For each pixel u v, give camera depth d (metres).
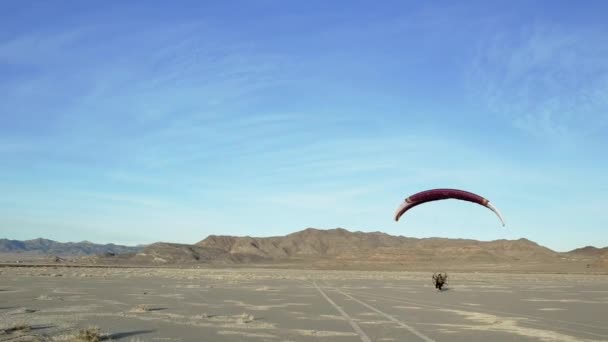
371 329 24.42
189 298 41.91
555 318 31.00
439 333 23.52
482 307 38.47
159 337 20.78
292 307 35.62
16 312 29.00
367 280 91.44
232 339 20.62
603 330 25.45
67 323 24.48
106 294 44.75
